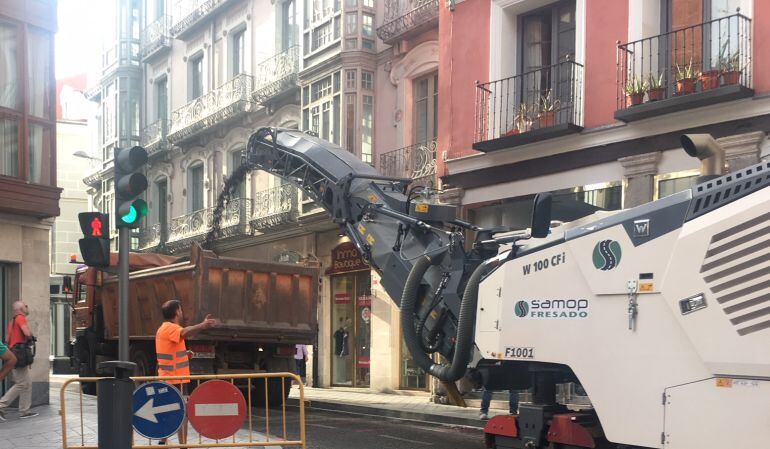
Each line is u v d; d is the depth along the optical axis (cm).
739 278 552
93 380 748
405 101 2000
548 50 1608
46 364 1459
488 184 1638
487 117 1656
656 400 586
